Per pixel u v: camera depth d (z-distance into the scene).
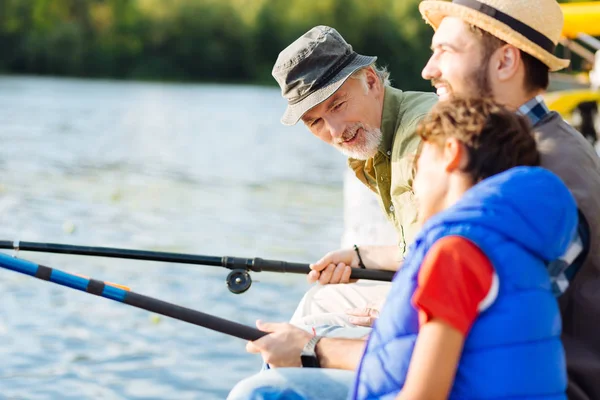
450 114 2.43
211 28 72.94
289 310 8.33
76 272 9.64
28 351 7.07
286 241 11.84
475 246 2.26
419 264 2.34
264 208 14.65
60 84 58.06
